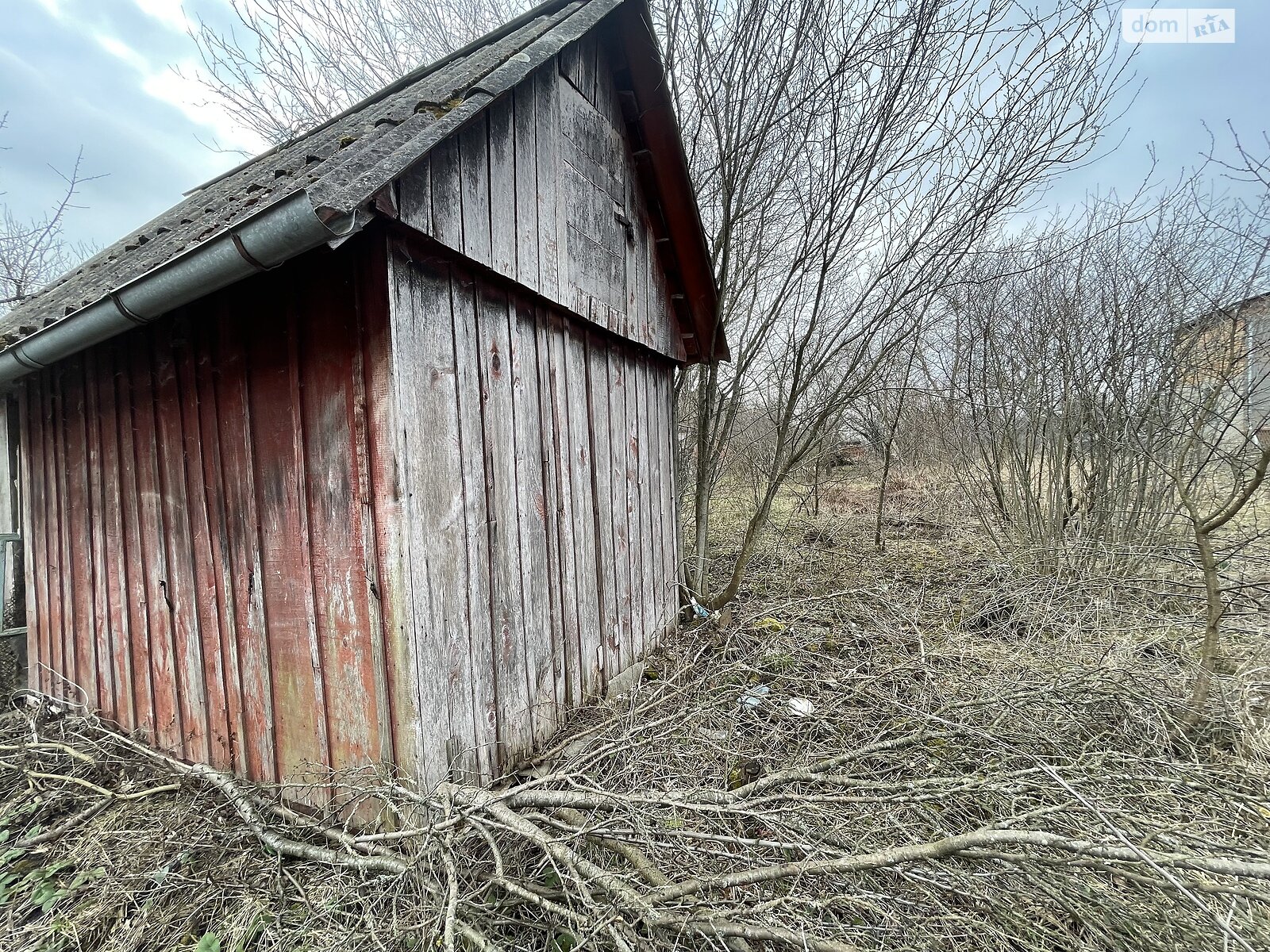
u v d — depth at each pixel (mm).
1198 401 4961
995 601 4570
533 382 2697
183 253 1653
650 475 4184
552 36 2500
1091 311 5762
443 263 2096
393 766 1955
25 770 2508
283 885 1845
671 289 4402
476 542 2264
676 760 2518
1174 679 2994
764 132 4215
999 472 6594
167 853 2002
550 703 2791
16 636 3389
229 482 2326
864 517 8352
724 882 1468
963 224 4254
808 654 3709
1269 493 4258
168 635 2619
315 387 2039
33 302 3418
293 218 1472
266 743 2305
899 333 4914
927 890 1526
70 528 3043
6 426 3311
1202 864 1263
